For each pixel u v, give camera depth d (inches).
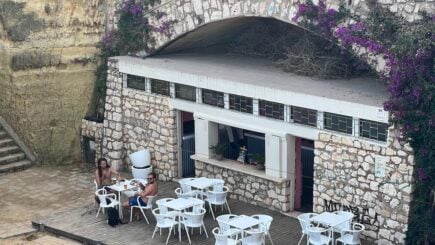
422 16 674.8
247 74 818.2
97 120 956.0
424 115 655.1
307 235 700.0
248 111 788.0
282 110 757.9
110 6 940.0
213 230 710.5
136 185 789.9
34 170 951.0
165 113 871.7
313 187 765.3
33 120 960.3
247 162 824.3
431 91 648.4
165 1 869.8
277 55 885.2
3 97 978.1
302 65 808.3
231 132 846.5
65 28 946.1
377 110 681.0
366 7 708.0
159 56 920.3
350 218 685.3
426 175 661.9
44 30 941.2
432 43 652.7
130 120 914.1
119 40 931.3
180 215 719.1
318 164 740.0
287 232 739.4
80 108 967.6
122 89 914.1
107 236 742.5
